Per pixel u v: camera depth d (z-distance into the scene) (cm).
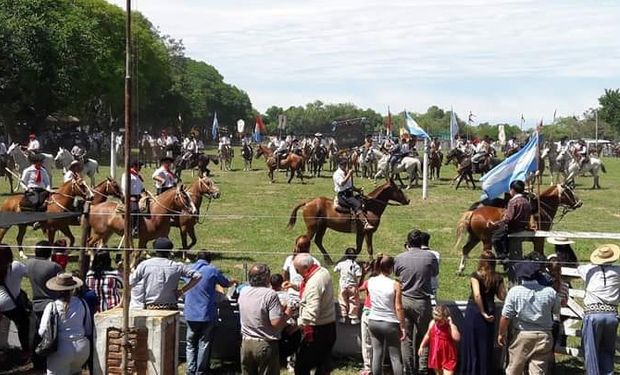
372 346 1005
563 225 2586
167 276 1033
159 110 10975
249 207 2988
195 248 2073
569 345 1213
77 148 3906
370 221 1838
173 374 984
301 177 4169
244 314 944
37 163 1877
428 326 1052
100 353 955
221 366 1132
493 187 1923
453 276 1745
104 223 1736
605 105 12256
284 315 938
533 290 973
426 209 2994
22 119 6366
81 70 6288
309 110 18112
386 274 1010
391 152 3888
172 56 15175
